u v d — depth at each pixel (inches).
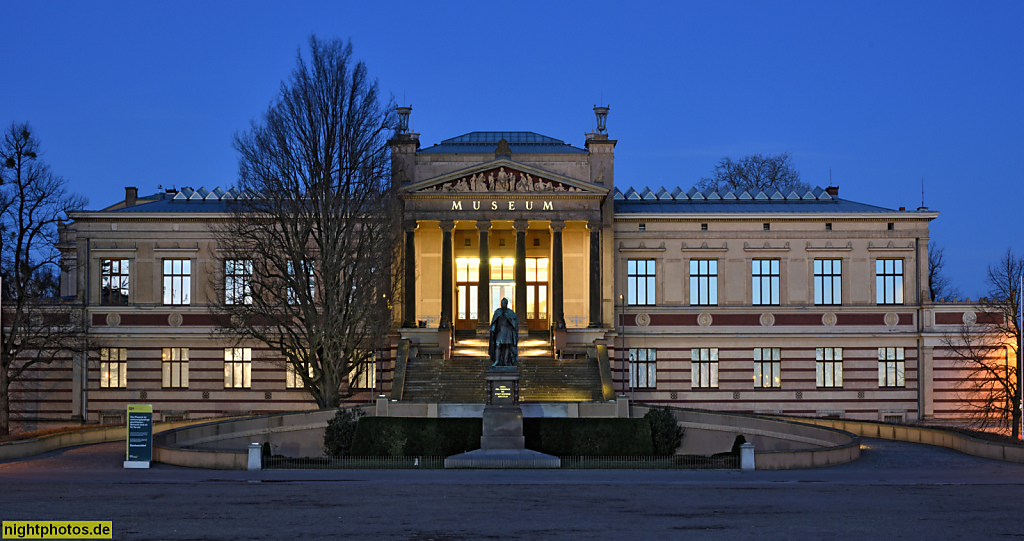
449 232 3260.3
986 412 3011.8
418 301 3417.8
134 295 3344.0
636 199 3629.4
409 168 3454.7
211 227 3299.7
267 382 3319.4
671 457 2188.7
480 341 3257.9
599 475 1932.8
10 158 2913.4
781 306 3398.1
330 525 1293.1
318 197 2874.0
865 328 3398.1
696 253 3412.9
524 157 3435.0
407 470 2046.0
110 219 3358.8
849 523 1325.0
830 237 3420.3
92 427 2758.4
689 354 3385.8
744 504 1496.1
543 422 2340.1
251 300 3275.1
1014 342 3277.6
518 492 1637.6
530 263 3538.4
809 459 2076.8
